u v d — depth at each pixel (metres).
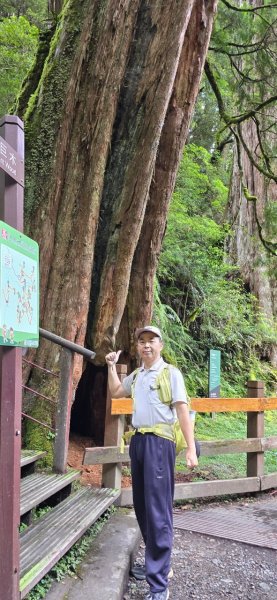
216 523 4.38
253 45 8.66
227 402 5.03
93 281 5.34
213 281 11.23
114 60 5.05
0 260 1.90
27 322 2.23
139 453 2.86
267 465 6.40
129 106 5.23
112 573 2.91
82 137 5.02
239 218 13.23
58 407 4.10
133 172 5.14
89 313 5.35
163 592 2.74
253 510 4.82
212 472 5.68
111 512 4.04
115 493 3.96
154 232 5.74
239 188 13.47
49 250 5.01
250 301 12.51
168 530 2.79
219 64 9.41
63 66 5.21
